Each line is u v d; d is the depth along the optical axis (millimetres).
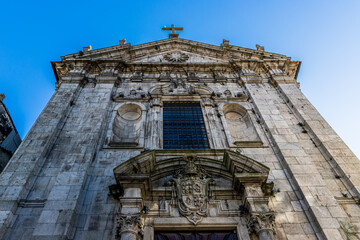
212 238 8852
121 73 17547
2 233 8156
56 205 8797
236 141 12367
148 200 9625
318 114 13703
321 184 10055
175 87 16422
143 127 13219
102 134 12453
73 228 8523
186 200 9430
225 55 19875
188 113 14680
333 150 11617
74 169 10180
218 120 14062
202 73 18047
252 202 8977
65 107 13297
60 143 11492
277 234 8641
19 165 10188
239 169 10078
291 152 11508
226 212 9266
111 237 8383
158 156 11344
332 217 8930
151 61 19297
